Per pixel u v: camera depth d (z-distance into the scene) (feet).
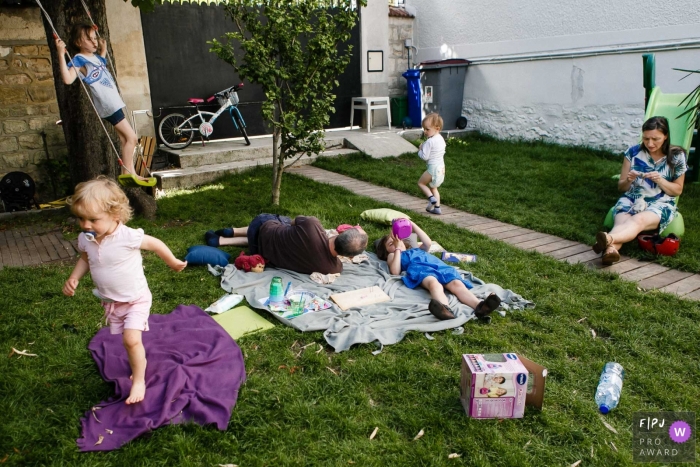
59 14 17.84
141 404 8.91
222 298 13.03
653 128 16.28
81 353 10.75
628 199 17.31
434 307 11.96
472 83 40.42
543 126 36.58
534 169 28.89
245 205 21.97
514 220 20.25
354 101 38.73
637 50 30.81
